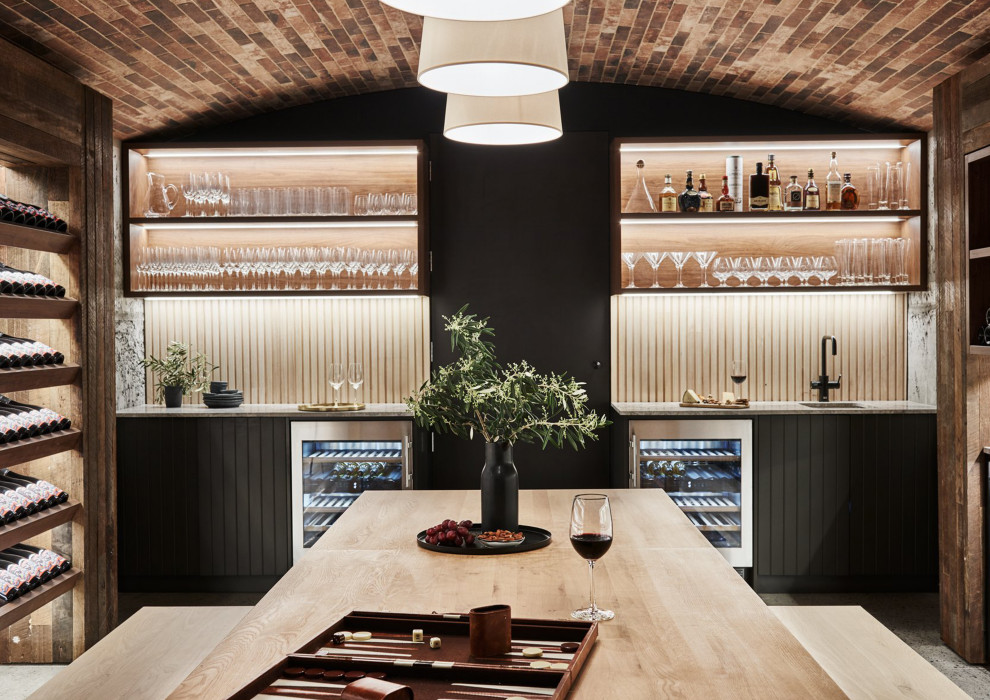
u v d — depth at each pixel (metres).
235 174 5.82
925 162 5.38
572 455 5.72
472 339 2.88
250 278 5.63
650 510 3.26
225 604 5.12
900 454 5.14
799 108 5.71
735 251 5.77
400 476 5.39
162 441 5.28
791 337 5.75
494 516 2.79
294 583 2.32
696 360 5.76
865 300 5.72
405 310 5.78
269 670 1.60
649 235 5.78
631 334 5.75
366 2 4.38
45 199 4.29
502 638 1.74
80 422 4.29
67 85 4.21
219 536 5.29
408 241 5.80
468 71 2.49
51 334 4.29
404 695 1.42
